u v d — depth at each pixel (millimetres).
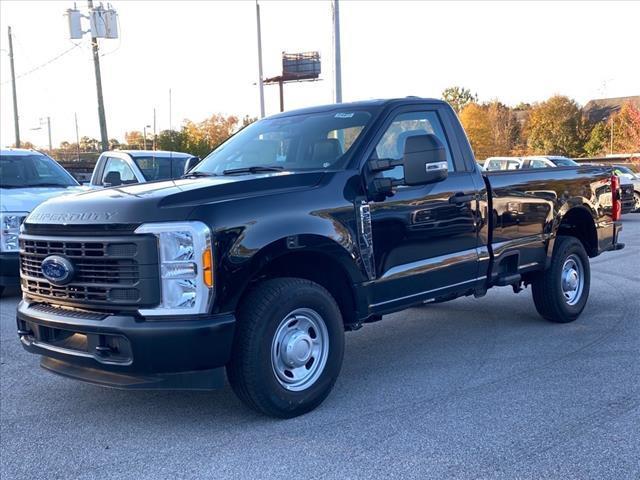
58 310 4762
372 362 6285
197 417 4992
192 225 4320
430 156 5164
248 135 6348
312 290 4879
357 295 5207
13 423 4980
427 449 4289
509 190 6566
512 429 4574
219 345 4383
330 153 5488
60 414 5148
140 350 4312
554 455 4156
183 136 37125
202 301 4336
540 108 70875
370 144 5484
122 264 4398
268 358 4641
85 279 4578
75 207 4699
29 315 4875
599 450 4215
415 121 5992
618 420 4688
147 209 4391
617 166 24766
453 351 6574
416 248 5672
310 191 4965
